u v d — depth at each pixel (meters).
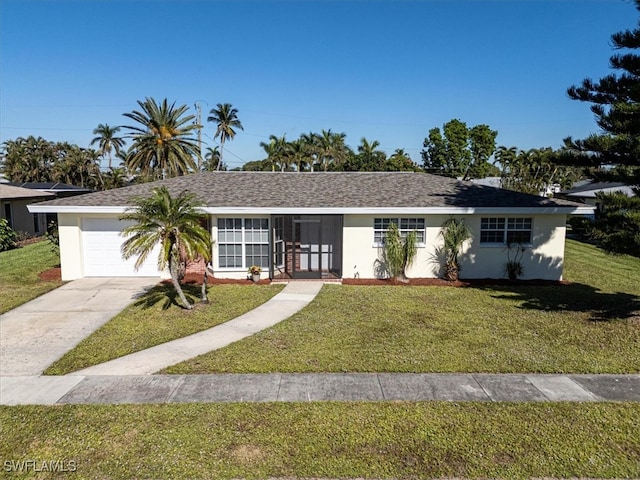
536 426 6.04
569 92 11.92
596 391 7.13
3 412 6.38
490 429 5.96
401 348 8.98
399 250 15.38
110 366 8.09
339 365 8.11
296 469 5.12
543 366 8.10
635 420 6.22
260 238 16.22
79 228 15.70
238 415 6.30
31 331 10.10
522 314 11.53
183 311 11.70
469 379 7.55
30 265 18.28
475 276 16.17
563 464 5.21
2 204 25.33
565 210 15.33
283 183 18.62
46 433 5.83
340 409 6.48
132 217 11.25
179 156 44.00
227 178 19.31
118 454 5.38
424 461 5.27
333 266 17.39
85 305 12.33
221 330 10.16
